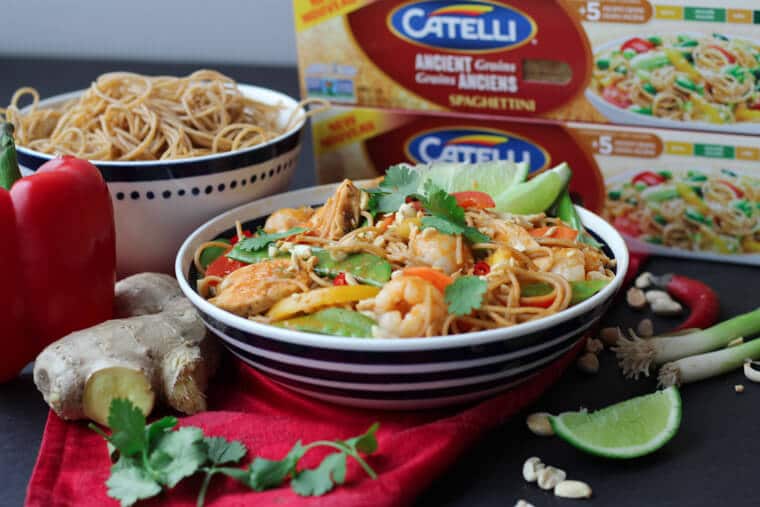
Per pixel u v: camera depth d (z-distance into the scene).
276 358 0.68
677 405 0.70
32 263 0.73
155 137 0.83
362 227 0.74
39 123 0.85
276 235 0.74
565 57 0.83
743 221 0.83
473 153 0.87
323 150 0.90
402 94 0.87
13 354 0.75
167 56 1.16
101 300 0.76
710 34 0.80
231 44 1.14
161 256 0.82
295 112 0.86
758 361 0.74
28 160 0.79
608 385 0.74
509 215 0.76
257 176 0.81
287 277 0.71
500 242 0.73
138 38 1.15
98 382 0.71
